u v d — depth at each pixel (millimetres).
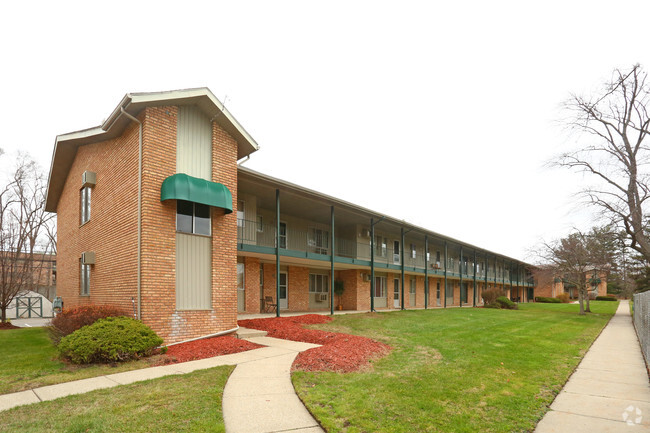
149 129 9742
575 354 9781
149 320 9188
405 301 29125
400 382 6348
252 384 6102
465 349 9812
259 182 14664
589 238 24172
